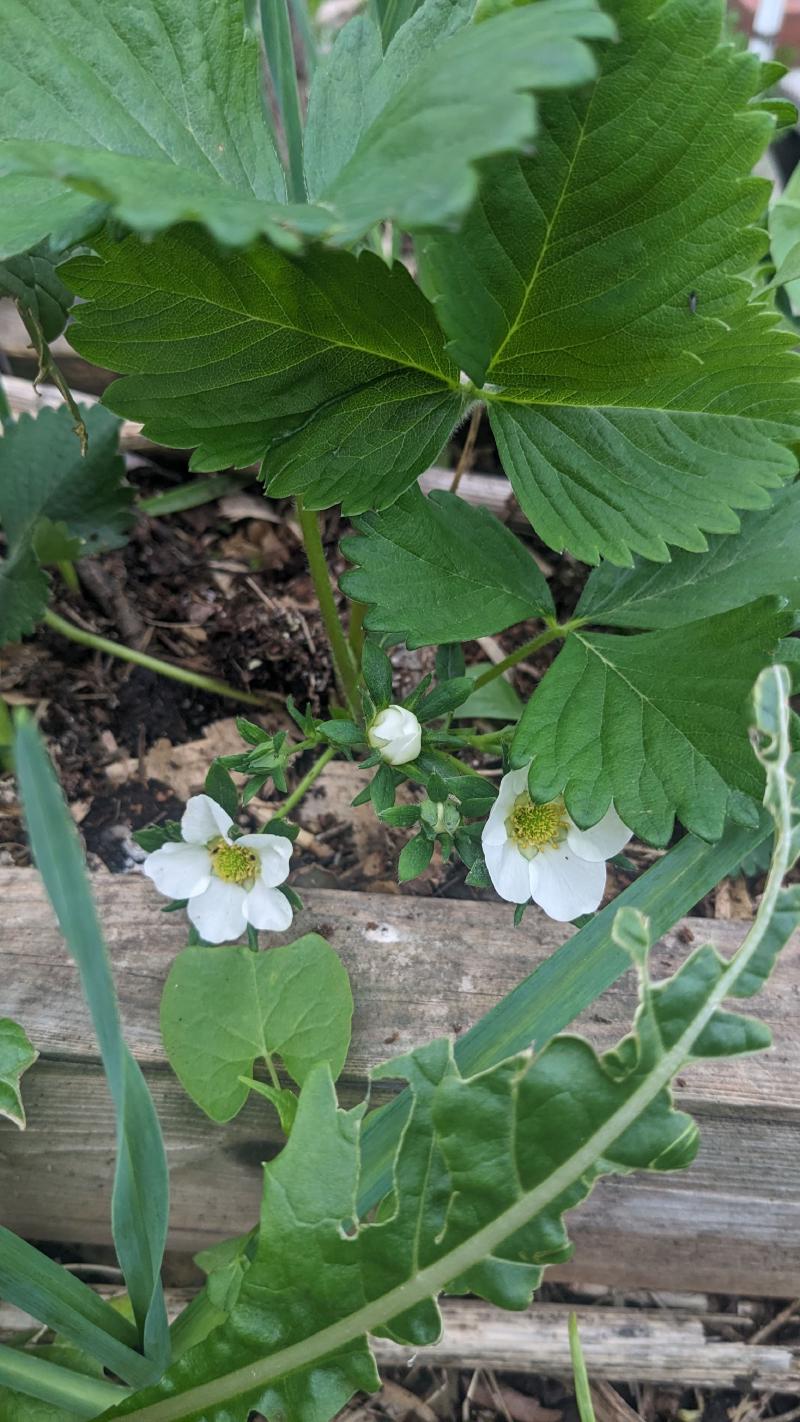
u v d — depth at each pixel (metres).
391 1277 0.13
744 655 0.16
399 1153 0.13
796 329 0.25
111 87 0.13
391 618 0.17
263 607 0.27
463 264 0.15
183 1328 0.17
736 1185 0.19
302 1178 0.13
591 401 0.17
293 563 0.28
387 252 0.26
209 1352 0.14
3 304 0.29
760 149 0.14
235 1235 0.21
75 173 0.10
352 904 0.20
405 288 0.15
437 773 0.17
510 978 0.19
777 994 0.19
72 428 0.24
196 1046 0.17
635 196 0.14
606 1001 0.19
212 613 0.27
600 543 0.17
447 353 0.16
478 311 0.15
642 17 0.13
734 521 0.17
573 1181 0.13
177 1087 0.18
